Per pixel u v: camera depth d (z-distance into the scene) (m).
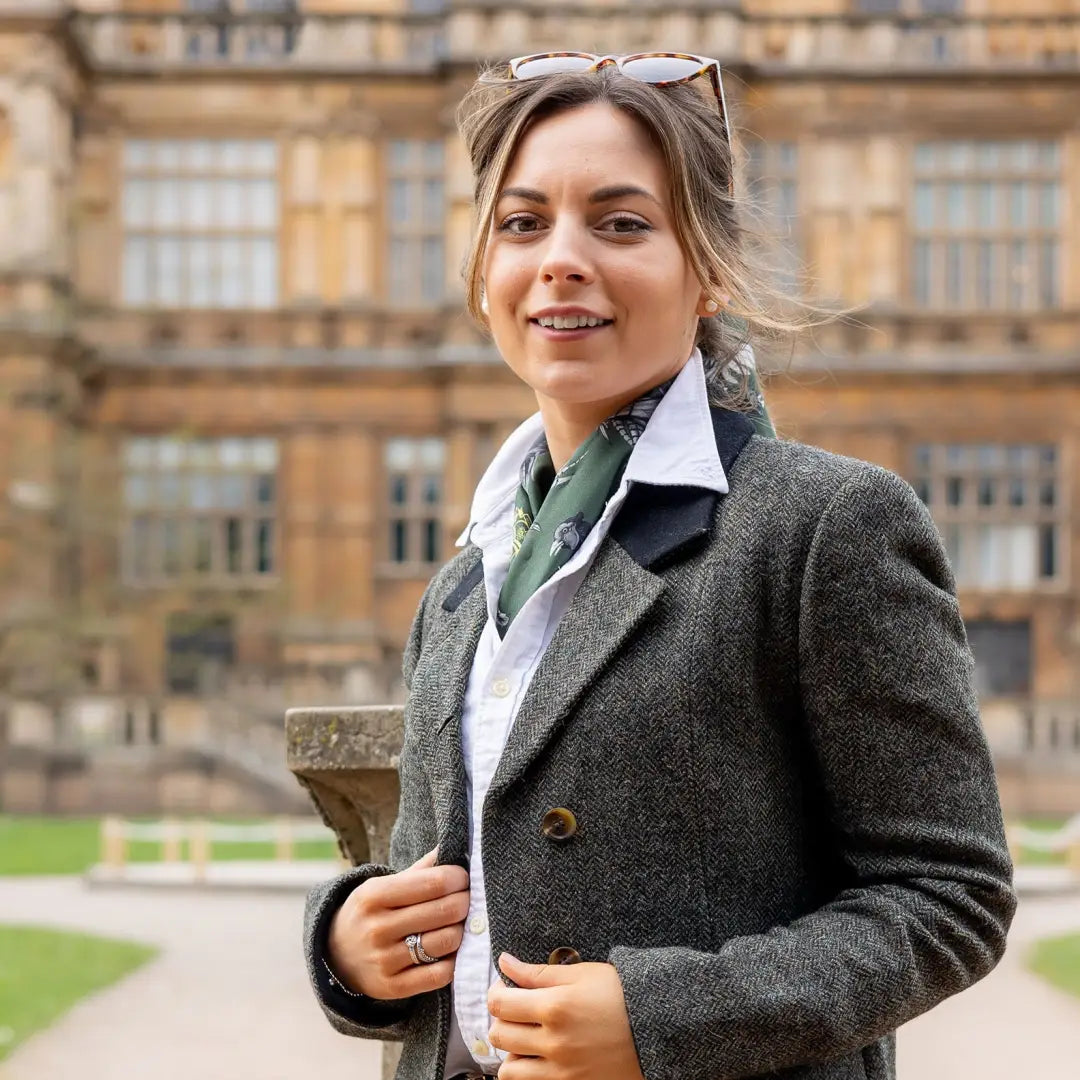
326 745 2.76
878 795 1.74
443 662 2.08
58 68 27.95
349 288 29.69
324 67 29.44
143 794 24.94
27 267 27.47
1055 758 25.12
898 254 29.61
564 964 1.75
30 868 18.05
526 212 1.99
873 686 1.74
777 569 1.80
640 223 1.96
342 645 29.14
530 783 1.80
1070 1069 8.22
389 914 1.92
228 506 29.69
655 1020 1.63
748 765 1.78
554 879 1.76
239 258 29.84
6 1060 8.42
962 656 1.80
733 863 1.76
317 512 29.55
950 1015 9.67
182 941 12.84
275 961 11.88
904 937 1.67
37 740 25.55
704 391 1.99
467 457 28.92
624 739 1.76
